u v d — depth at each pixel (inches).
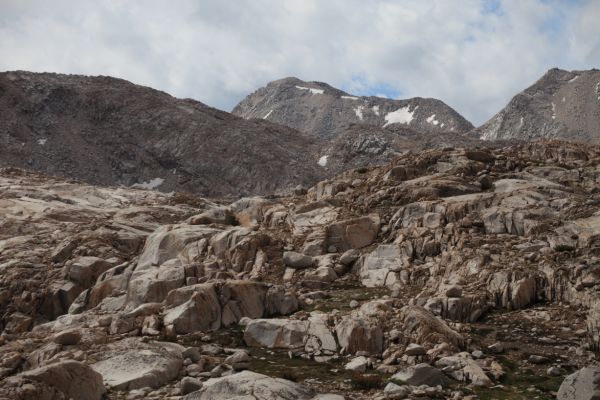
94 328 892.0
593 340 765.9
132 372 660.7
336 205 1432.1
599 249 983.6
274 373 692.7
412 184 1413.6
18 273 1393.9
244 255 1200.8
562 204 1208.8
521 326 853.8
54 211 2174.0
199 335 850.1
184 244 1278.3
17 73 6929.1
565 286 926.4
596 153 1665.8
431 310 896.3
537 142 1786.4
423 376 650.2
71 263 1389.0
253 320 852.0
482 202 1249.4
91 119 6550.2
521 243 1082.1
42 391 534.6
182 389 607.5
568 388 585.6
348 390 634.2
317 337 798.5
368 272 1119.6
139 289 1057.5
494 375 673.6
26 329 1246.9
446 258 1065.5
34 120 6190.9
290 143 6845.5
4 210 2237.9
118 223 1797.5
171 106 6943.9
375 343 769.6
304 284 1091.3
